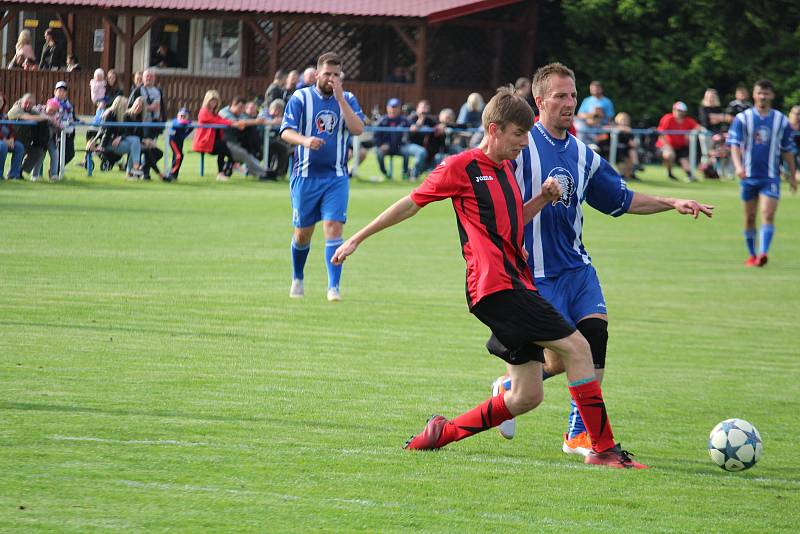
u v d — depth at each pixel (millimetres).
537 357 15273
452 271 36906
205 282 31750
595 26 95062
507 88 15305
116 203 49594
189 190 55750
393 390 19875
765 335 28359
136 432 15797
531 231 16656
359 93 86750
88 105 81562
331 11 83938
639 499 14016
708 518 13344
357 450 15602
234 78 87125
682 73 93500
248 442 15656
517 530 12430
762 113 40969
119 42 88625
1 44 88688
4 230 39969
